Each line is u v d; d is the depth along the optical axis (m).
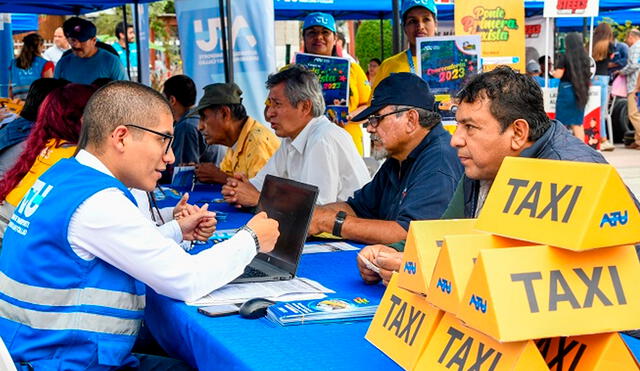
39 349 2.15
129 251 2.18
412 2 5.78
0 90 11.12
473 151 2.30
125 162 2.31
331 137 3.96
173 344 2.37
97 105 2.31
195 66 7.15
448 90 5.39
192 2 7.05
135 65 12.45
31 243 2.17
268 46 6.76
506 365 1.41
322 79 6.16
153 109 2.33
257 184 4.51
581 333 1.40
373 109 3.20
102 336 2.16
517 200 1.55
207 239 3.08
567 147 2.27
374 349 1.91
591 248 1.38
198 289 2.33
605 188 1.39
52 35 15.96
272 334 2.04
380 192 3.52
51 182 2.25
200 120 5.24
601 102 12.41
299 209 2.74
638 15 13.16
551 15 8.06
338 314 2.15
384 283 2.44
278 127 4.17
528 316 1.38
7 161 4.00
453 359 1.55
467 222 1.80
